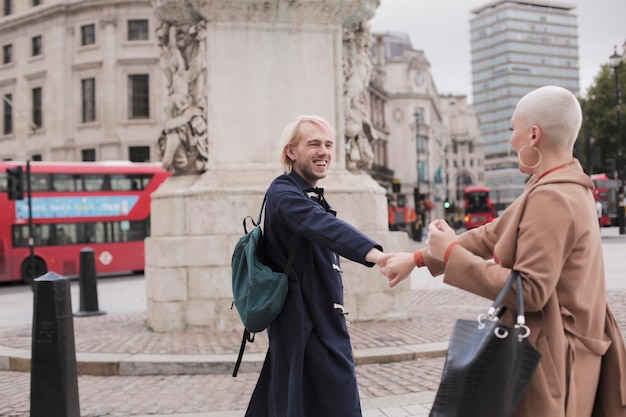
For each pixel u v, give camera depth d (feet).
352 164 28.91
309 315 9.60
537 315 7.22
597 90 158.40
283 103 27.81
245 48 27.71
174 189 27.25
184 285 26.13
